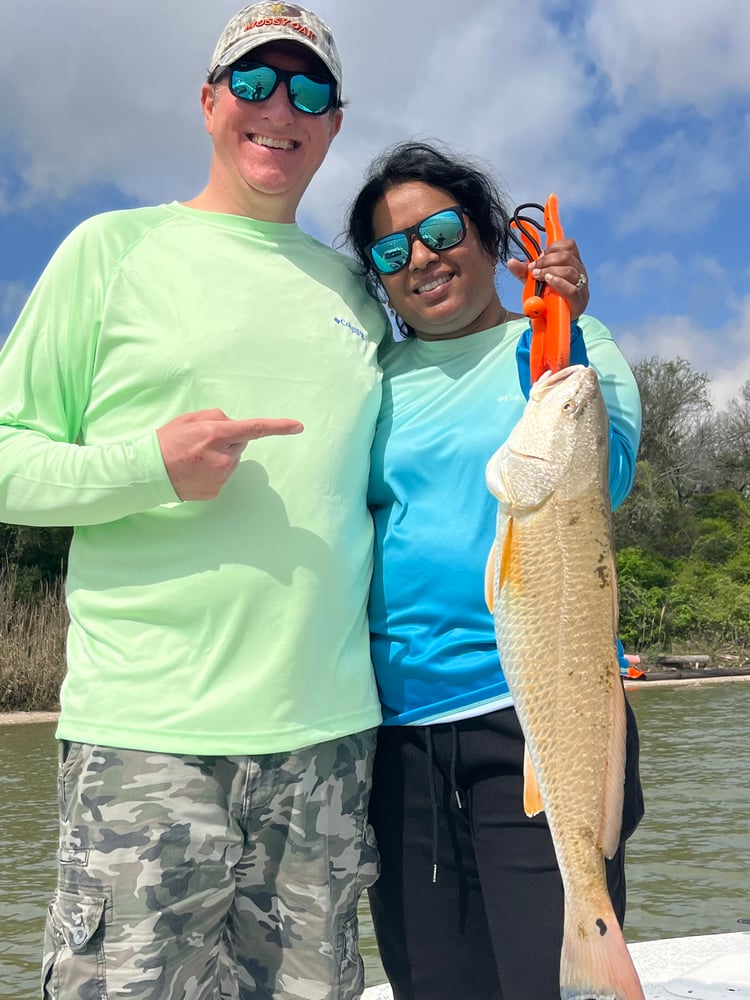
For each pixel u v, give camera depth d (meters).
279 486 2.70
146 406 2.71
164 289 2.76
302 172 2.97
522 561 2.47
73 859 2.51
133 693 2.55
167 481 2.46
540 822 2.76
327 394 2.83
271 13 2.91
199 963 2.57
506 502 2.49
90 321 2.75
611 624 2.47
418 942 2.96
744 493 48.81
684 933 6.23
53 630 23.56
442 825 2.92
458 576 2.86
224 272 2.84
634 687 24.33
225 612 2.60
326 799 2.70
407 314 3.15
